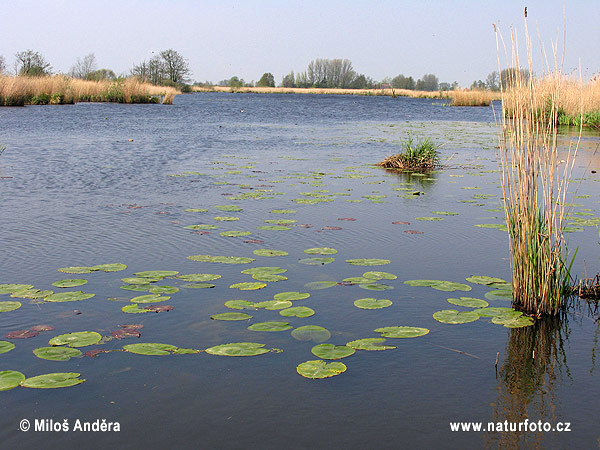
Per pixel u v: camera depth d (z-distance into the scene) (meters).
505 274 5.11
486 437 2.78
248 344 3.62
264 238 6.10
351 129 22.62
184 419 2.87
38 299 4.29
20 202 7.71
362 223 6.84
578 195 8.84
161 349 3.51
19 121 21.45
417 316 4.14
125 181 9.51
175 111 31.83
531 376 3.36
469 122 27.92
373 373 3.35
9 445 2.65
